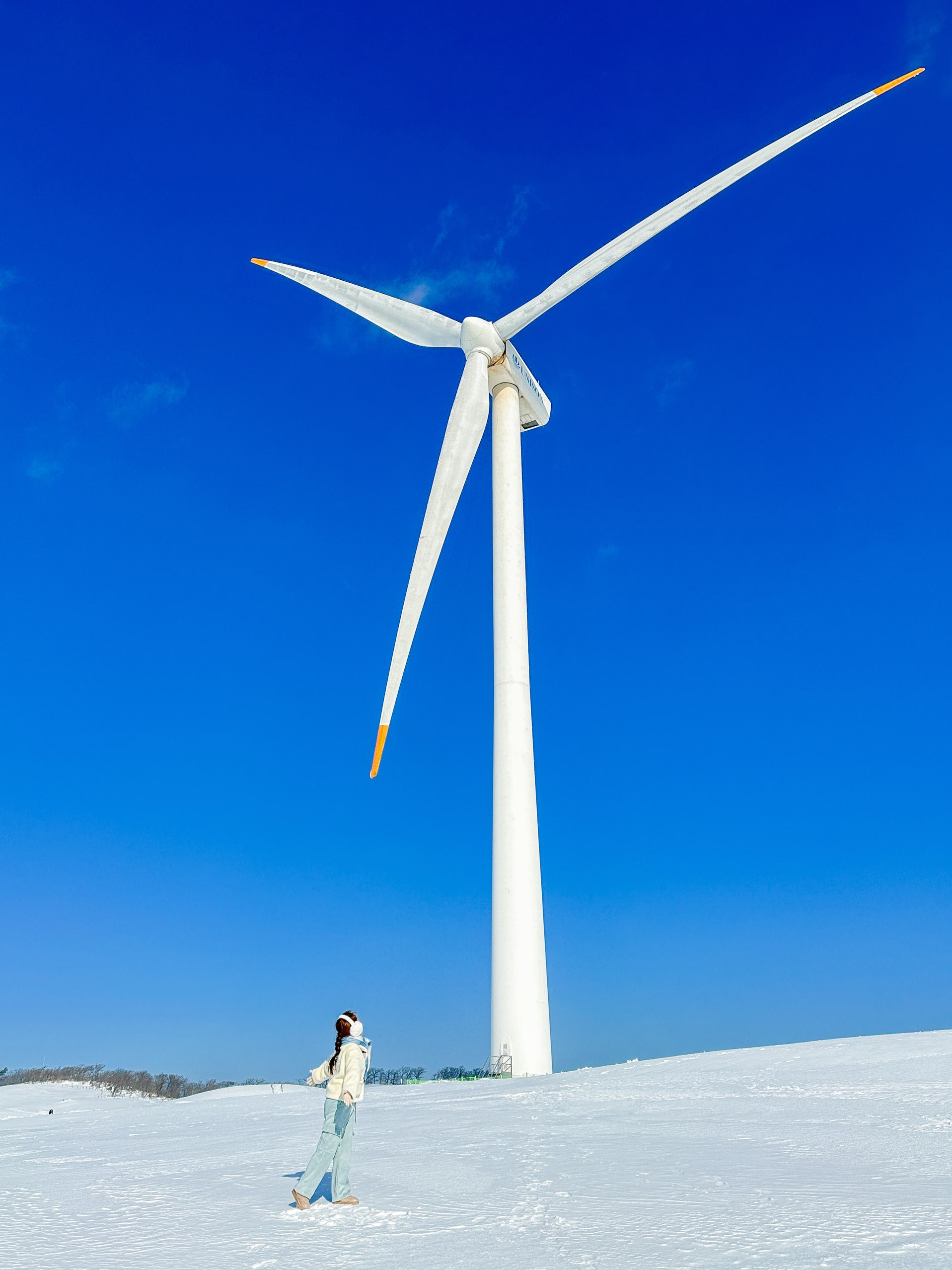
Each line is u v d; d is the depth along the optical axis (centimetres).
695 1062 2416
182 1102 3544
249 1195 1053
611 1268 664
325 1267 703
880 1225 761
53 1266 735
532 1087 2395
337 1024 1020
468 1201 952
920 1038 2358
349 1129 970
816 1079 1961
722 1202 883
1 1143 2069
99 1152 1666
